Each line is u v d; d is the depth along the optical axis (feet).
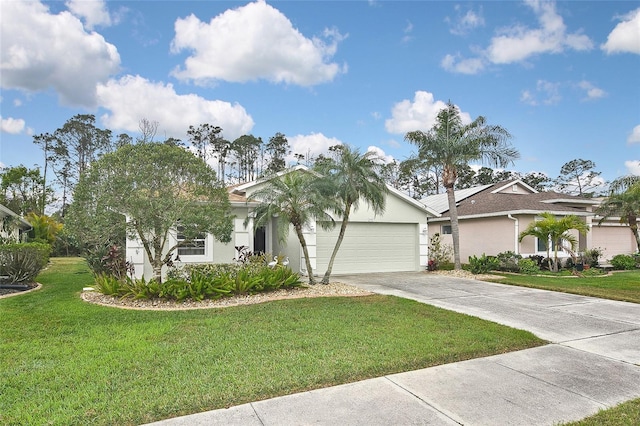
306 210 37.06
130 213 30.86
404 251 55.77
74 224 31.65
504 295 35.53
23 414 12.24
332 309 28.02
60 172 154.61
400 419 12.17
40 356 17.70
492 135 51.57
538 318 26.43
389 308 28.53
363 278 47.52
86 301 31.09
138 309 27.96
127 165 30.37
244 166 157.48
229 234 34.24
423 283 43.04
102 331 21.95
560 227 52.90
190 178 32.63
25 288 38.24
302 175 38.29
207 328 22.59
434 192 153.28
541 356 18.48
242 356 17.62
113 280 32.24
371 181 39.09
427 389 14.47
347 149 38.93
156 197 30.89
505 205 63.26
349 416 12.32
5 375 15.44
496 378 15.65
